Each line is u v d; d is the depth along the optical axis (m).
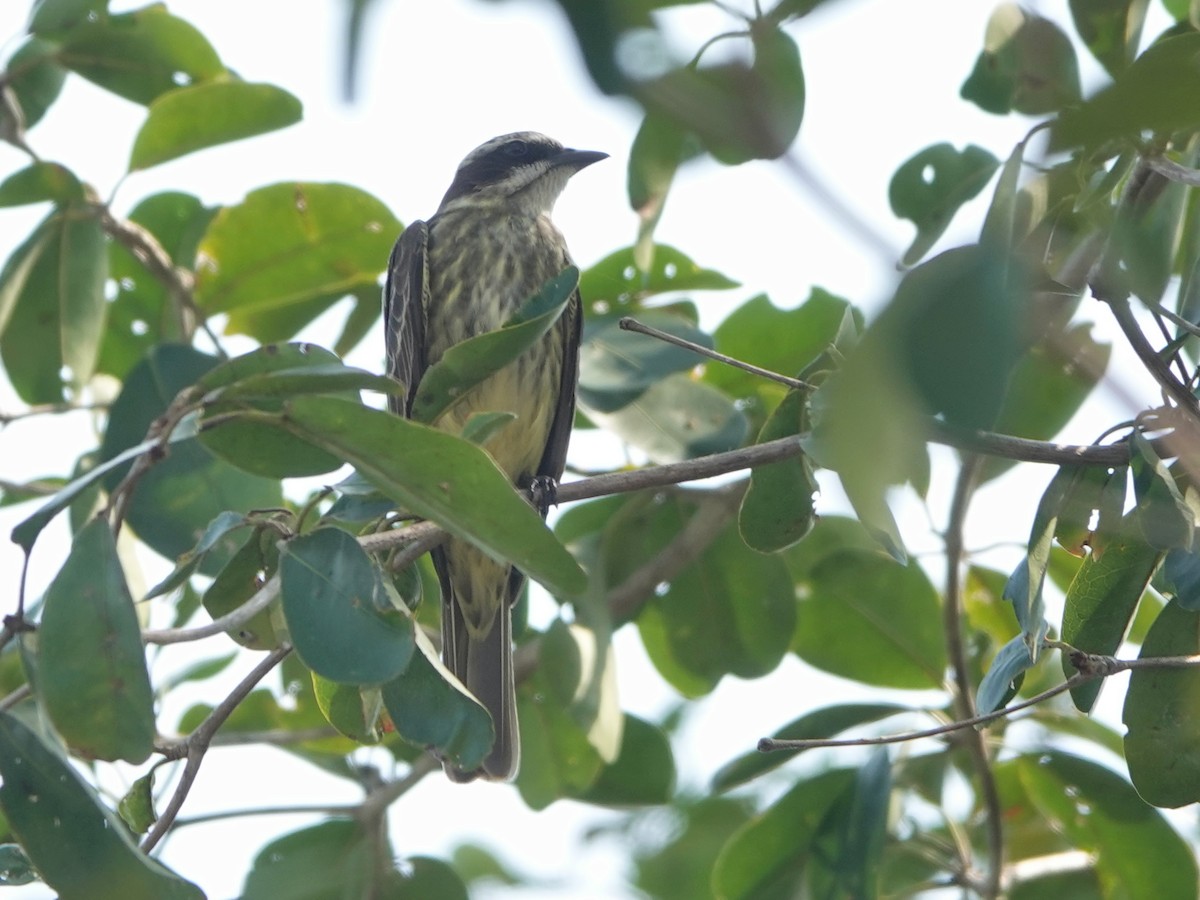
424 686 6.68
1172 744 7.40
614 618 11.12
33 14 10.95
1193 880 9.68
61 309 11.16
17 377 11.32
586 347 10.59
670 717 14.11
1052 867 10.28
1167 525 6.96
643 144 7.90
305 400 6.03
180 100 10.94
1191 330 7.03
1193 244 8.28
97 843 6.10
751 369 7.85
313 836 10.21
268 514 7.53
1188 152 7.77
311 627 6.31
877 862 9.45
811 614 11.34
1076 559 10.38
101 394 12.32
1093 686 7.29
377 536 7.57
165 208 12.16
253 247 12.12
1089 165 6.73
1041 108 4.63
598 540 10.80
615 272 11.51
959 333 3.23
